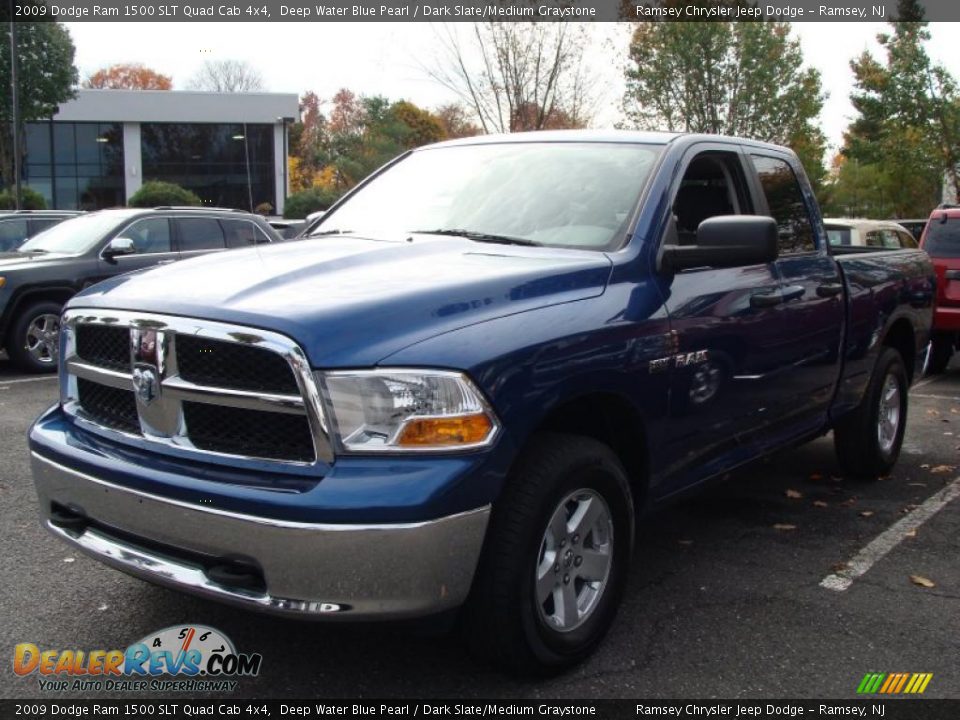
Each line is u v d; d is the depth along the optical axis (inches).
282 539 108.0
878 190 1471.5
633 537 141.6
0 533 185.0
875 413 227.3
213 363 117.1
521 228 159.0
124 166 1855.3
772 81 845.2
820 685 131.9
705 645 142.9
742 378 165.0
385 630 117.4
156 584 120.2
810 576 171.8
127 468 120.0
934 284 259.6
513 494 120.5
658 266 149.4
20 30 1205.1
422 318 117.2
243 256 146.1
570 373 126.0
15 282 382.6
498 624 120.2
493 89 720.3
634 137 173.0
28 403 323.3
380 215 177.6
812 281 191.3
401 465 110.0
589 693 128.1
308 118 2549.2
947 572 175.2
